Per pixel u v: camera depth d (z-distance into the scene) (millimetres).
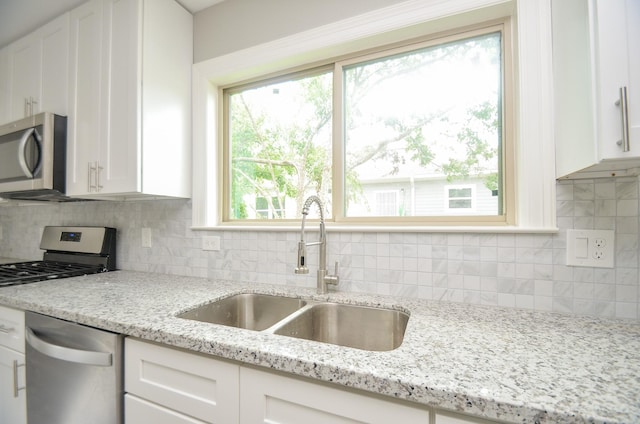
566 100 882
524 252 988
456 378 537
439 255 1097
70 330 943
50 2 1604
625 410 447
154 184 1405
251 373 682
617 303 888
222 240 1503
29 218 2225
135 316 890
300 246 1119
